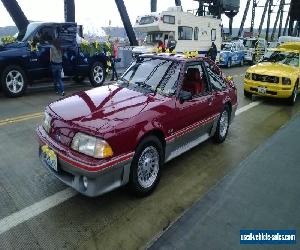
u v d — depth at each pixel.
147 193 3.68
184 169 4.49
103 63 11.23
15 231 2.97
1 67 8.36
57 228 3.04
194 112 4.39
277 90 8.94
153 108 3.65
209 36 18.72
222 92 5.29
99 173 2.98
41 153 3.69
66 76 9.99
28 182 3.91
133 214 3.32
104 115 3.32
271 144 5.62
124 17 15.11
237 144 5.64
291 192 3.88
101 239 2.91
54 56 8.85
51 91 9.81
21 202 3.46
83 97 3.94
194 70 4.62
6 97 8.70
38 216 3.22
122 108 3.52
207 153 5.14
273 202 3.63
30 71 8.98
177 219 3.25
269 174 4.37
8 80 8.55
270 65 9.77
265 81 9.20
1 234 2.92
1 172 4.15
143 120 3.41
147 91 4.17
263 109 8.55
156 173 3.77
